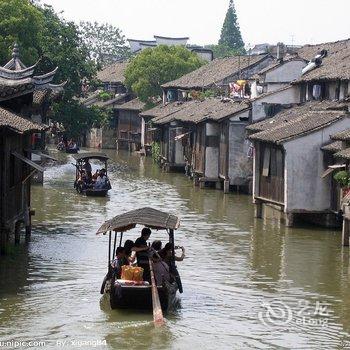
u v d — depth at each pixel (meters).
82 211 48.16
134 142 101.81
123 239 38.56
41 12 74.56
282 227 43.81
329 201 42.91
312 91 55.84
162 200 54.50
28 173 37.78
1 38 64.06
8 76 38.22
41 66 74.38
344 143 40.50
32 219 44.56
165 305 26.02
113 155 95.06
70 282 29.91
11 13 65.62
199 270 32.81
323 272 33.03
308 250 37.56
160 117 80.31
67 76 76.81
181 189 61.25
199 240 39.50
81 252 35.38
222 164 60.19
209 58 116.69
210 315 26.20
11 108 38.12
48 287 29.11
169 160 75.50
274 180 44.81
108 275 27.81
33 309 26.27
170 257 28.27
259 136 45.19
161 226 26.88
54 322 24.89
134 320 25.17
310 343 23.72
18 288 28.89
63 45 77.31
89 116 82.69
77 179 58.44
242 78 85.38
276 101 58.09
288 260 35.19
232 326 25.12
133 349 22.64
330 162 42.38
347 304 28.11
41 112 59.84
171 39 133.00
